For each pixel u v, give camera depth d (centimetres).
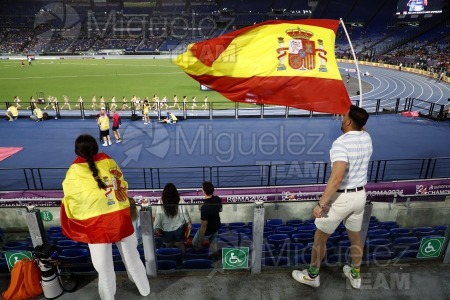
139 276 358
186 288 380
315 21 409
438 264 414
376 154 1642
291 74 387
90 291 374
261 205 373
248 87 381
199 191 1258
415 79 4838
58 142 1861
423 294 369
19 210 714
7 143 1838
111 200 317
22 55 9038
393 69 6034
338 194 336
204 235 488
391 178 1380
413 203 730
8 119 2327
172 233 530
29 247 564
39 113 2295
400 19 8725
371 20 9569
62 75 5144
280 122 2216
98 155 328
